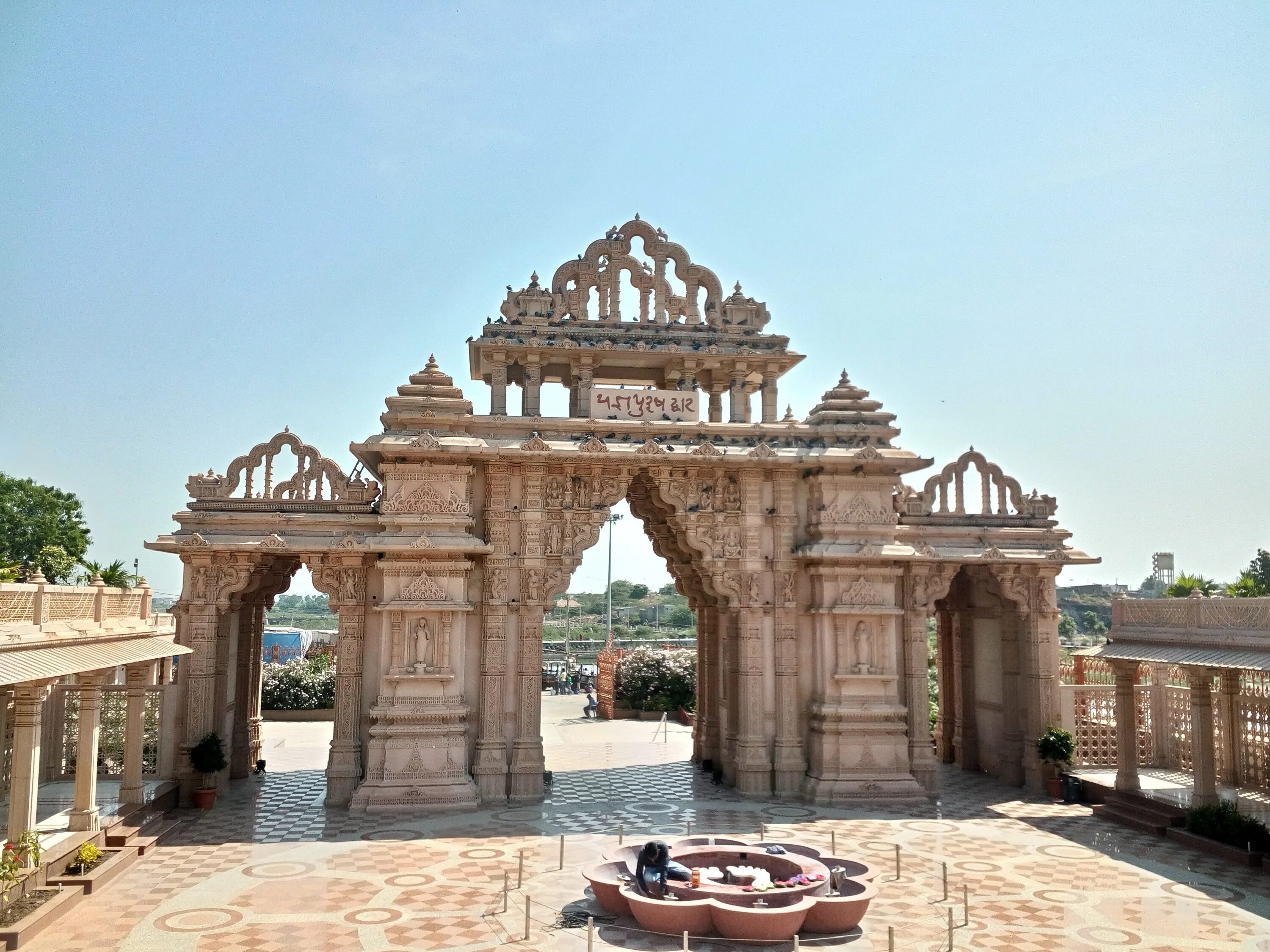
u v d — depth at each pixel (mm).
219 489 18344
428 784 17094
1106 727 20516
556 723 31938
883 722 18484
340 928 10891
